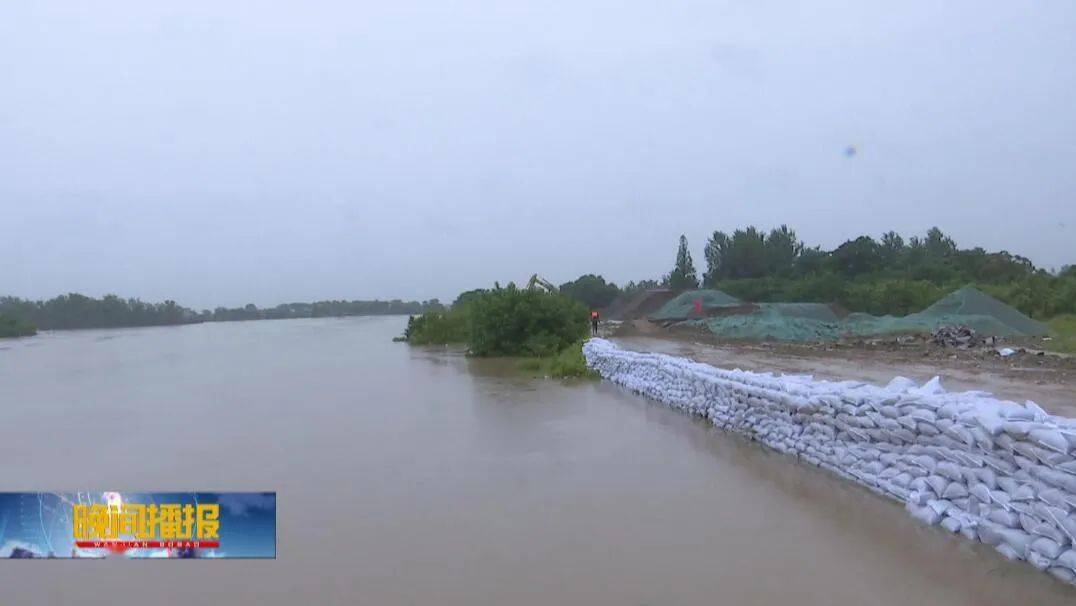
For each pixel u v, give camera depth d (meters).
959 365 14.68
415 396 15.68
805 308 29.67
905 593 4.57
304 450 9.98
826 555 5.31
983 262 40.97
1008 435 5.03
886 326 23.70
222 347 40.09
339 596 4.99
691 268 61.22
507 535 6.15
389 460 9.20
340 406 14.38
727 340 26.20
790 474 7.65
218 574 5.48
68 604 5.03
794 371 14.63
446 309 43.97
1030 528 4.80
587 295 57.34
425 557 5.68
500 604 4.76
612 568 5.31
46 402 16.55
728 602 4.64
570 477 8.05
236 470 8.88
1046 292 27.81
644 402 13.73
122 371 25.03
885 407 6.55
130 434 11.82
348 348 36.28
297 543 6.10
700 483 7.56
